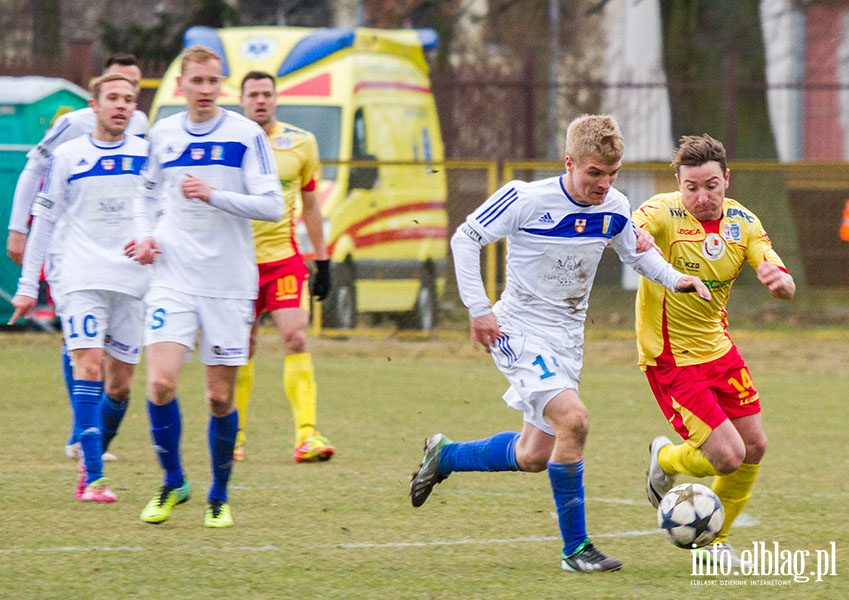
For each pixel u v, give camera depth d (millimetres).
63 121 23906
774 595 16578
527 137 59469
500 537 19953
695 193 18906
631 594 16438
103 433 24078
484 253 49438
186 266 19547
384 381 40500
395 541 19484
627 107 69500
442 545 19281
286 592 16156
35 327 49250
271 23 93812
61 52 85750
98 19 78500
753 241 19328
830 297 53344
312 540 19375
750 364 46438
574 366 18281
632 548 19422
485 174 50656
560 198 17781
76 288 22141
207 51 19641
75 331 22109
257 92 26531
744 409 19281
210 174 19578
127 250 19891
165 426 19922
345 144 48406
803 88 57562
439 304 51594
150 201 19984
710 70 66750
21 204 24000
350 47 50469
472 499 23109
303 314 26891
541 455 18484
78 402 22109
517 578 17203
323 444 26703
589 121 17531
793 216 54000
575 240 17906
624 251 18484
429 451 19594
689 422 19094
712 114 66062
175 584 16438
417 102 54875
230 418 20000
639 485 24844
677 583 17141
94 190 22188
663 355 19359
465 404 36156
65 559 17672
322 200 47250
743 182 53656
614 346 49594
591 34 106812
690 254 19250
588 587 16781
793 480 25781
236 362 19688
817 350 49219
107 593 15914
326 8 97438
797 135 86000
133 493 22734
